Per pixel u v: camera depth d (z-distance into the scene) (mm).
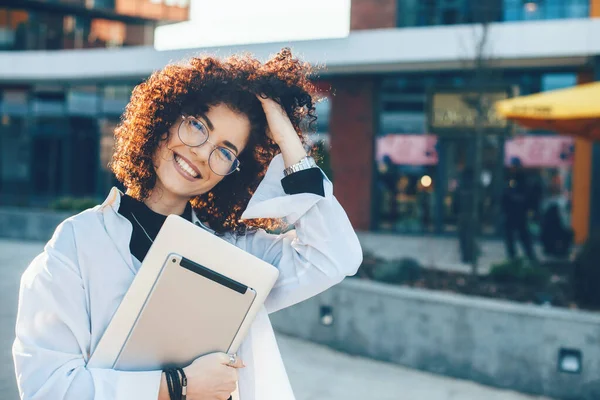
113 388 1441
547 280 7230
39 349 1459
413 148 15859
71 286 1513
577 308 6258
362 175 16219
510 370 5078
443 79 15672
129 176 1691
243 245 1853
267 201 1703
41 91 21859
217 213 1850
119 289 1552
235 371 1577
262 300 1612
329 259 1737
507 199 11414
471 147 12633
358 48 14539
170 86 1660
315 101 1883
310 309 6281
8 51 21812
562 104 7301
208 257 1563
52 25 22703
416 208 15914
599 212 13922
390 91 16109
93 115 21344
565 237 11922
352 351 5922
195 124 1644
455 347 5305
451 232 15609
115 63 18438
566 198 14406
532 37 13195
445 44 13945
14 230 13227
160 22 24641
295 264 1775
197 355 1558
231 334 1579
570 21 12969
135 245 1616
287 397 1696
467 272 8242
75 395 1425
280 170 1794
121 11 23641
